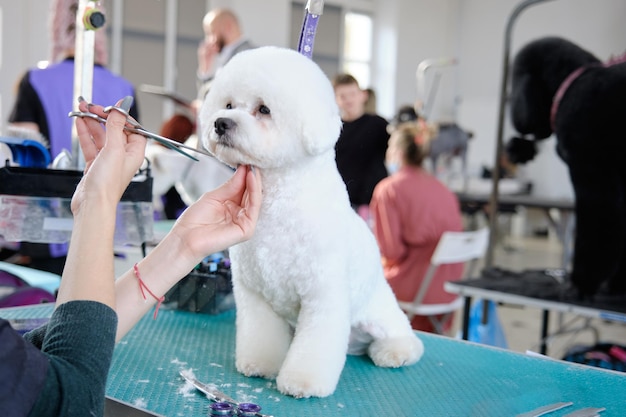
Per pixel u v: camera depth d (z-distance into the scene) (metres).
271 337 1.08
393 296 1.22
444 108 9.51
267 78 0.98
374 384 1.06
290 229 1.00
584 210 2.17
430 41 9.37
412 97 9.37
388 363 1.15
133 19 7.09
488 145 8.52
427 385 1.07
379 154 3.23
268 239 1.01
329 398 0.99
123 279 0.78
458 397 1.01
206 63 3.37
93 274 0.67
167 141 0.84
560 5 7.92
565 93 2.28
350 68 9.23
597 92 2.19
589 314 1.96
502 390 1.05
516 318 4.36
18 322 1.18
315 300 1.02
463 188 6.30
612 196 2.13
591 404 1.00
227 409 0.84
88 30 1.42
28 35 5.73
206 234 0.80
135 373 1.04
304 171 1.01
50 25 2.28
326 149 0.99
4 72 5.64
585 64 2.28
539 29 8.23
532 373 1.14
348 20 9.13
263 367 1.05
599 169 2.14
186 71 7.51
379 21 9.32
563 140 2.24
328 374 0.99
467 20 9.30
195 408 0.90
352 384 1.06
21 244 2.04
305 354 1.00
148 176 1.24
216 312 1.42
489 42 8.98
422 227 2.84
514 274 2.45
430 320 2.93
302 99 0.97
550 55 2.35
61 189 1.19
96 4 1.43
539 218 8.58
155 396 0.95
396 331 1.17
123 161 0.74
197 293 1.41
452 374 1.13
